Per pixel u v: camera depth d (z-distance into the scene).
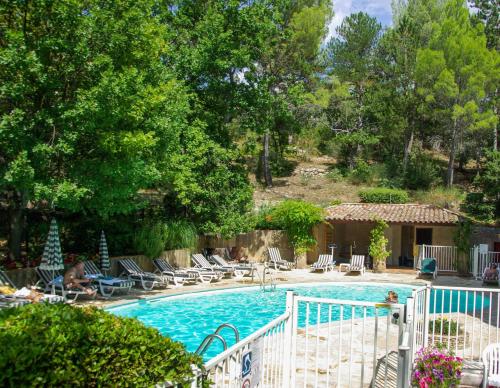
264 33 27.83
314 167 48.16
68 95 14.97
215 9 26.41
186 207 26.81
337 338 11.02
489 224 32.44
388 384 7.32
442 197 38.81
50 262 15.39
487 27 44.88
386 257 27.73
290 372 6.57
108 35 14.70
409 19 44.94
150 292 18.59
